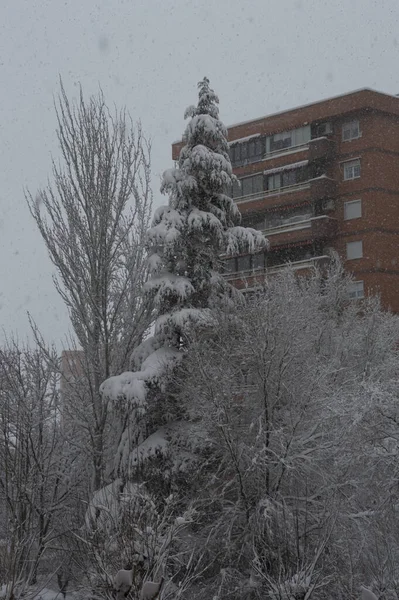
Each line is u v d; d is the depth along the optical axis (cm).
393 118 4247
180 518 1181
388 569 1331
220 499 1811
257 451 1792
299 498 1719
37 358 2097
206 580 1758
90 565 1241
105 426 2250
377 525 1565
